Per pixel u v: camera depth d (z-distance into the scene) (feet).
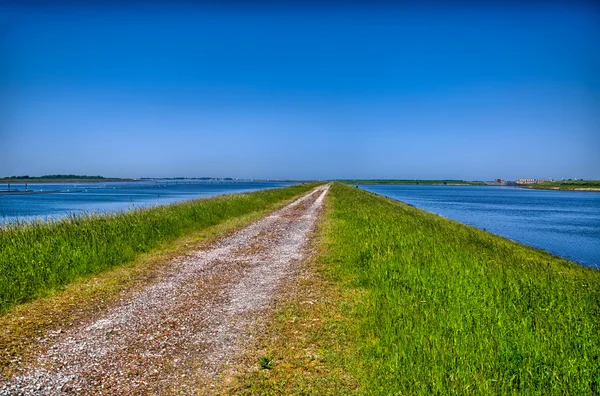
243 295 28.91
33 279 29.25
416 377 16.35
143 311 25.45
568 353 18.54
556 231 109.81
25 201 195.31
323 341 20.81
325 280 32.76
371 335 21.17
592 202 301.22
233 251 45.55
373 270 32.94
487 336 19.74
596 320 23.20
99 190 362.12
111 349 19.81
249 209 95.96
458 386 15.72
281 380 17.04
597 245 85.35
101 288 30.32
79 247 37.37
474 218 146.20
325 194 187.73
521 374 16.58
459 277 30.04
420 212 123.44
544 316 23.18
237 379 17.12
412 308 23.53
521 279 31.83
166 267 37.55
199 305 26.68
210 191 335.88
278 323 23.38
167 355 19.25
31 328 22.34
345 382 16.87
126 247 41.98
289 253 44.34
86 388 16.16
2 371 17.34
